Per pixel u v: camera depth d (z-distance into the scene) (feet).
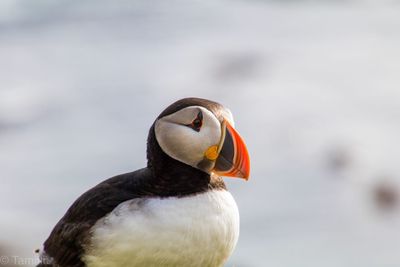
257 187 59.31
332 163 64.69
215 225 21.81
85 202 22.84
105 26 108.47
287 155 66.44
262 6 115.96
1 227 48.85
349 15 109.81
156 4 115.96
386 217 56.24
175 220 21.50
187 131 22.03
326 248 51.03
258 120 74.95
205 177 22.35
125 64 93.81
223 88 85.56
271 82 86.43
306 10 113.09
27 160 65.05
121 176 23.38
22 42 102.58
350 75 87.97
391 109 77.92
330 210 56.65
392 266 49.65
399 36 100.48
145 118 75.87
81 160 64.95
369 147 68.69
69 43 102.63
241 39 100.94
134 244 21.47
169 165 22.30
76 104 79.71
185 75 89.35
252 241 50.98
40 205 55.72
